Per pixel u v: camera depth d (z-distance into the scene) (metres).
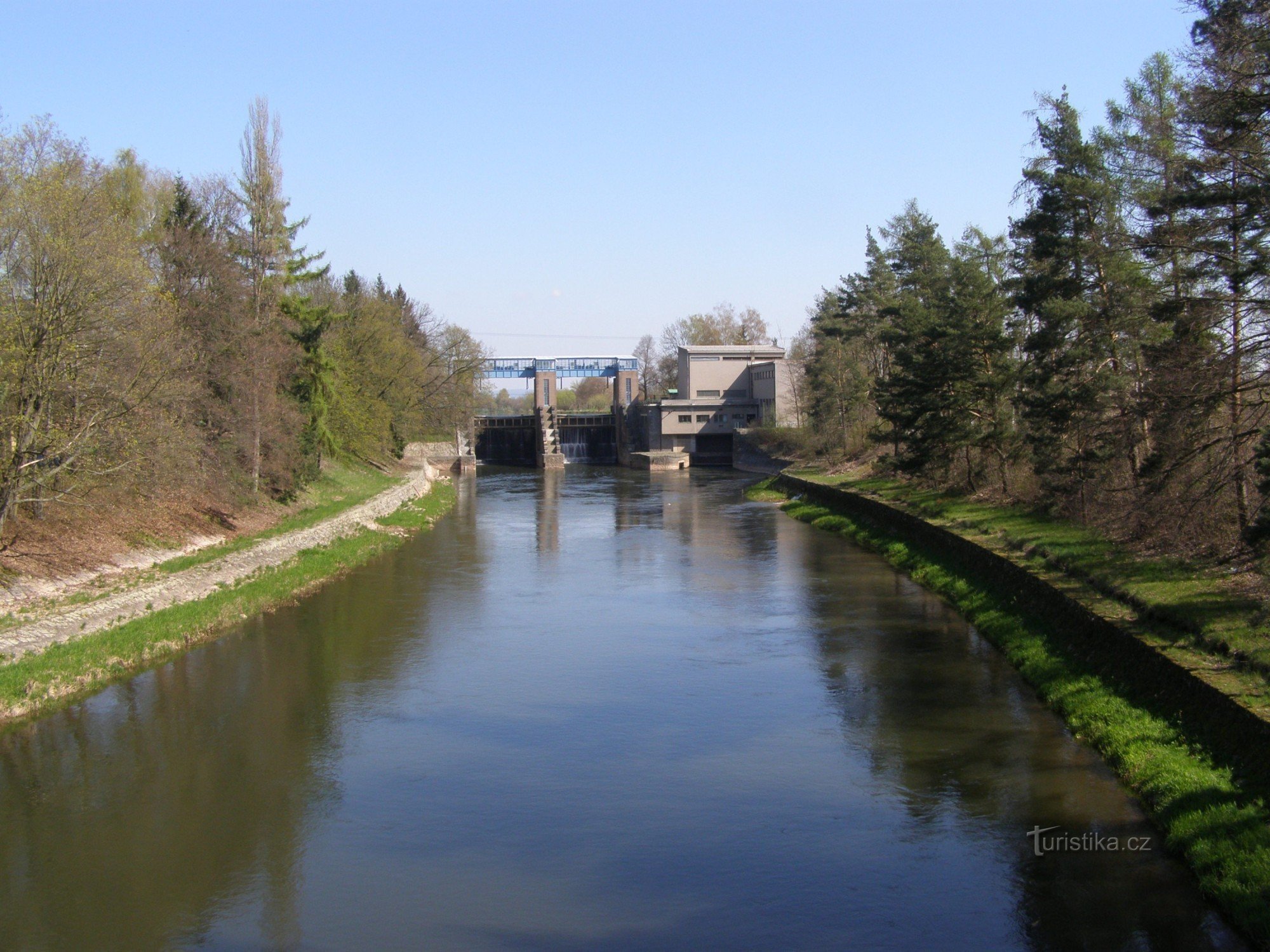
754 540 51.75
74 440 27.75
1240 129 22.08
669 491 85.81
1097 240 32.88
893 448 72.06
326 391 58.72
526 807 17.98
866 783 18.67
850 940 13.32
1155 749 17.62
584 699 24.33
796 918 13.92
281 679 26.00
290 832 17.06
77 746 21.16
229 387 44.50
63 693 24.00
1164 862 14.87
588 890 14.91
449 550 49.62
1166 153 27.12
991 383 44.56
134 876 15.59
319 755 20.67
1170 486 26.30
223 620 31.64
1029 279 35.38
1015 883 14.68
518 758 20.42
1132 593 23.58
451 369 105.62
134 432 30.38
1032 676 23.91
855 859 15.66
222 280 44.22
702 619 32.78
